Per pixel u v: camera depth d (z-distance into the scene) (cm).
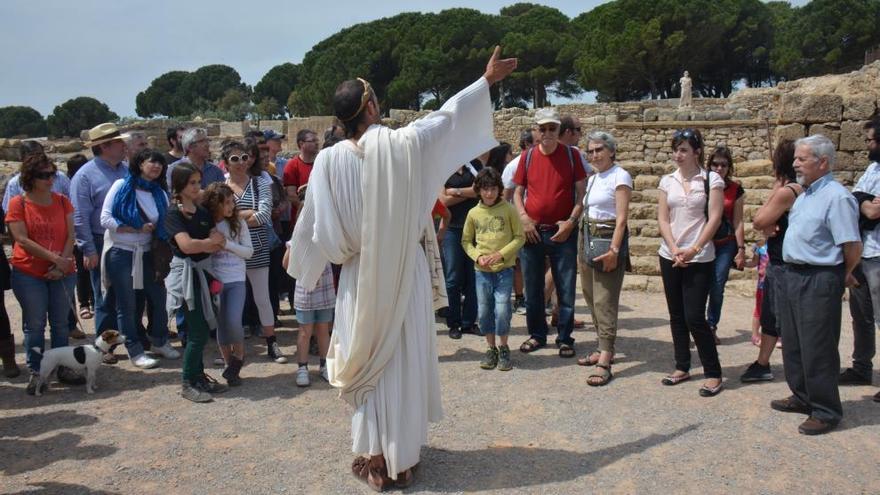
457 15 4641
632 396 538
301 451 448
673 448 439
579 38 4781
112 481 407
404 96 4447
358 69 4578
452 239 715
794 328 475
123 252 614
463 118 393
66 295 597
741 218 686
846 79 2044
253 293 645
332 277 588
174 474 416
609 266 555
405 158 367
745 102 2614
